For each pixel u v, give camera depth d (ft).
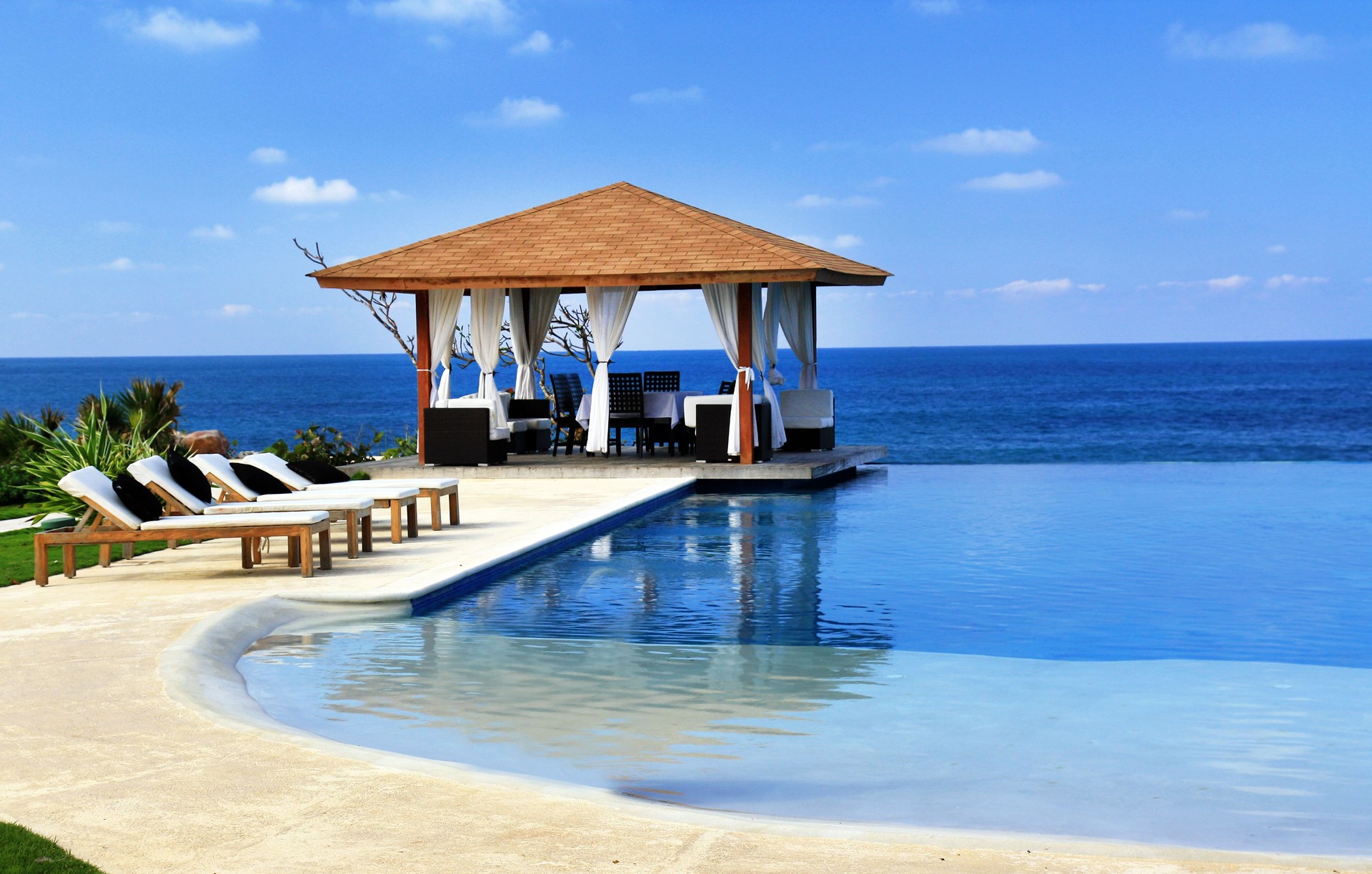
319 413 221.05
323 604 25.22
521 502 41.75
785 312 57.11
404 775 13.75
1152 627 23.79
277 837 11.82
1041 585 28.25
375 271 51.21
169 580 27.89
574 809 12.64
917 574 29.73
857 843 11.69
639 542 35.09
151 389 55.36
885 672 20.35
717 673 20.34
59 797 13.03
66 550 28.32
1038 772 15.33
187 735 15.40
